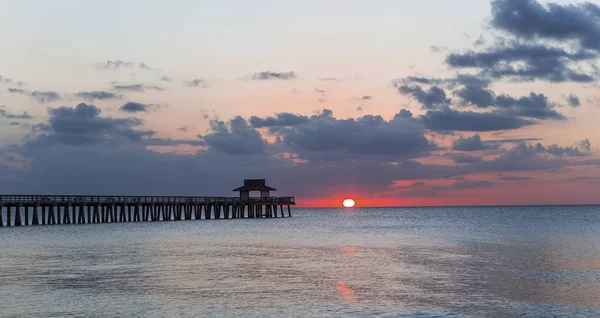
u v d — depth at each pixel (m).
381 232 81.19
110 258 44.56
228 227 87.44
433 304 27.86
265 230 82.00
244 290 31.14
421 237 69.94
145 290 30.98
